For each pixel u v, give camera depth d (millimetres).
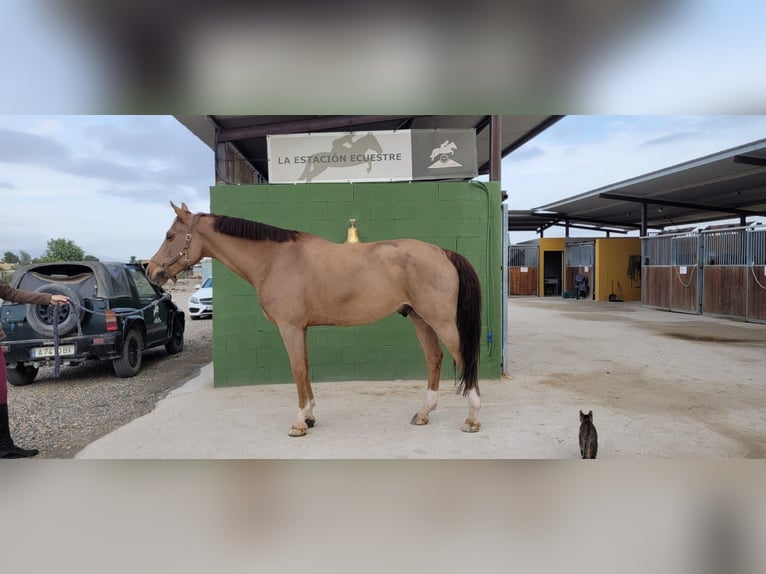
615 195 18531
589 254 23469
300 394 4129
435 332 4348
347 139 5945
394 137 5973
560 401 5047
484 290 5949
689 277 15250
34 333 6258
